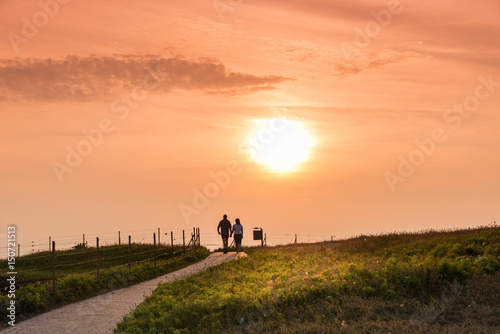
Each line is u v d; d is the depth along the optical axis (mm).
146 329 13930
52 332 15062
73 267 35844
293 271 19625
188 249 41625
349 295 14141
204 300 15484
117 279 25422
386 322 11867
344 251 27766
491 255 17156
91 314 17766
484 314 11758
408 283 14320
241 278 19938
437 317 11891
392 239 30141
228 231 42781
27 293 19000
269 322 12539
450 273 14586
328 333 11156
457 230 30234
